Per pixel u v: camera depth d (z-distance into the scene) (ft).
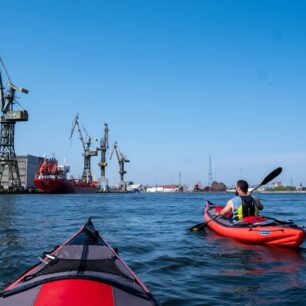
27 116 314.55
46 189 338.75
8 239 47.91
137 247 41.75
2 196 266.57
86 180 497.05
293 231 38.14
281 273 30.17
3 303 15.33
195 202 182.29
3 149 316.60
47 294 15.55
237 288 26.18
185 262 33.99
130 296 16.26
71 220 76.38
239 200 43.27
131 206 139.64
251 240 41.09
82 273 18.02
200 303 23.18
